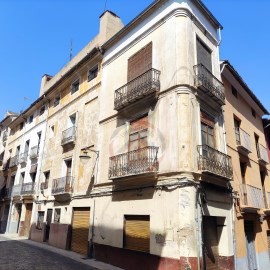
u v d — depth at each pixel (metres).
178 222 8.66
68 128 17.11
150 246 9.40
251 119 16.62
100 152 13.63
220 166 10.16
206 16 13.08
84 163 14.54
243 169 13.77
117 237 11.05
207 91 10.73
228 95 13.95
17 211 22.81
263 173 16.12
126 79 13.23
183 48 10.82
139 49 12.93
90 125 15.20
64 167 16.80
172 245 8.65
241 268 10.55
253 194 13.04
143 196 10.29
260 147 16.30
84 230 13.41
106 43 15.17
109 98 14.16
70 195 15.12
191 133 9.71
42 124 21.78
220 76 13.02
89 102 16.00
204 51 12.34
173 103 10.19
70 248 14.15
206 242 9.52
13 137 28.30
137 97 11.41
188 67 10.61
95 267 10.34
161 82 11.07
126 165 10.93
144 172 9.88
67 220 14.88
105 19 16.86
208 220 10.05
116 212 11.48
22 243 16.42
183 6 11.52
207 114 11.16
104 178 12.77
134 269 9.78
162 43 11.67
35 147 21.45
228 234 10.27
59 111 19.50
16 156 24.91
